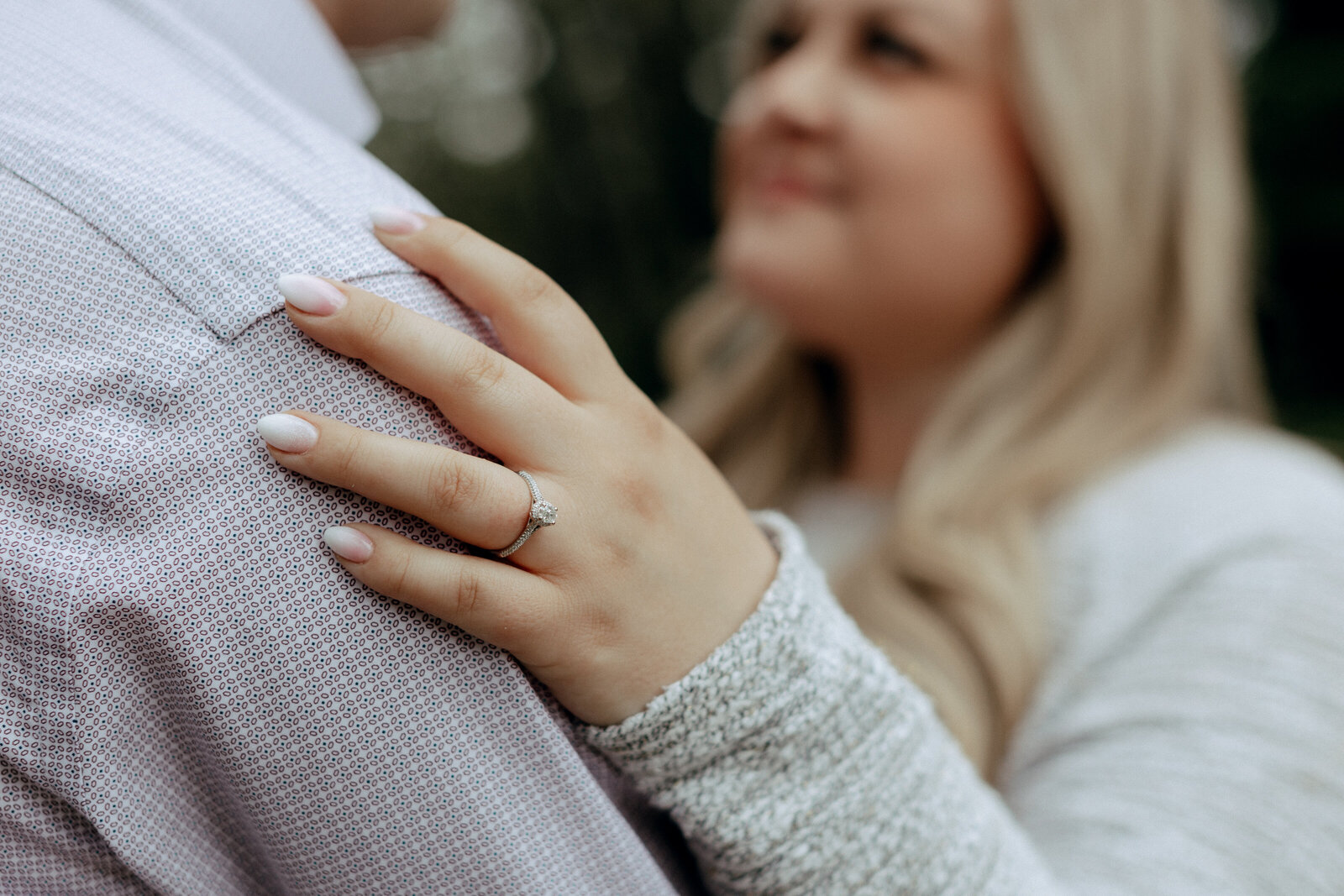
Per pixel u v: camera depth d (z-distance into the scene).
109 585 0.44
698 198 4.38
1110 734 0.92
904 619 1.10
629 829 0.53
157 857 0.48
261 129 0.58
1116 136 1.25
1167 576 1.01
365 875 0.49
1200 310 1.25
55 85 0.52
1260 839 0.78
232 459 0.46
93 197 0.48
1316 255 4.80
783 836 0.54
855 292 1.30
